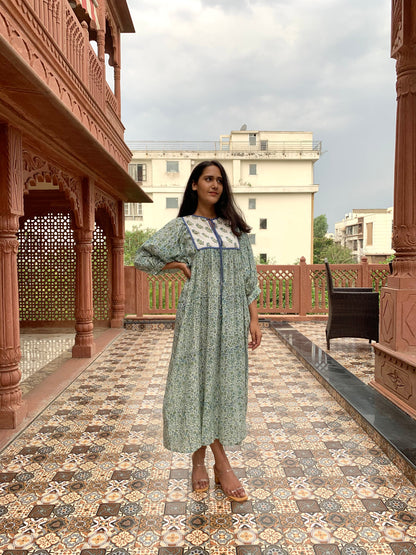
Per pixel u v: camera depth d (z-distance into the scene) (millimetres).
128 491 2031
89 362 4637
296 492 2010
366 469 2230
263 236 27859
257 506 1894
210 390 1836
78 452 2473
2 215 2771
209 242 1866
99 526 1757
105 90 5543
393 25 3041
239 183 27547
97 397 3490
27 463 2340
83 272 4883
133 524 1769
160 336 6375
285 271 7449
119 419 2994
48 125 2887
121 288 6992
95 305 7125
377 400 3059
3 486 2094
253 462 2320
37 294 7195
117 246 6914
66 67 3699
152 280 7332
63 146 3504
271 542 1648
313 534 1695
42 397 3430
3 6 2529
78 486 2084
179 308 1908
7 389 2855
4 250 2807
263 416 3006
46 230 7121
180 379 1861
